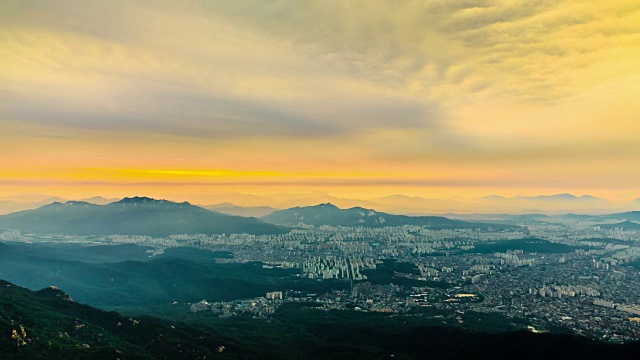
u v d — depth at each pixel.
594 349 165.38
